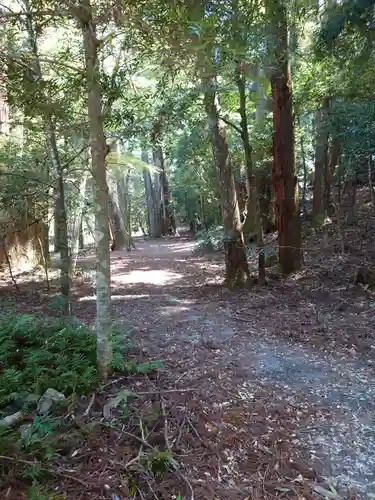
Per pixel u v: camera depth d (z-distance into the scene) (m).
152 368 3.96
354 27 5.90
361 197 12.45
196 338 5.14
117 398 3.35
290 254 8.33
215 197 15.30
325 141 11.15
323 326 5.49
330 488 2.58
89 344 4.20
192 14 2.81
